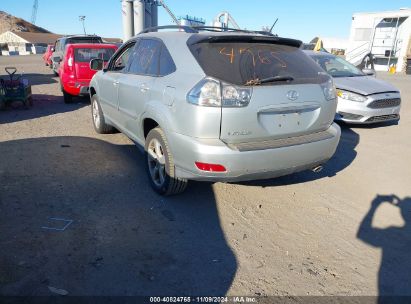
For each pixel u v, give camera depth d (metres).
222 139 3.21
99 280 2.65
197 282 2.68
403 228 3.57
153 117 3.76
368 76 8.31
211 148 3.15
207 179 3.34
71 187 4.18
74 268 2.76
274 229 3.47
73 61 8.88
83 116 8.03
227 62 3.27
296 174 4.91
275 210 3.86
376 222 3.68
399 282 2.77
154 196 4.05
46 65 23.69
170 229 3.38
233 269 2.84
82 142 5.96
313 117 3.65
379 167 5.30
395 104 7.41
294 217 3.72
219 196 4.11
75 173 4.60
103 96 5.68
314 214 3.80
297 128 3.55
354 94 7.17
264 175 3.44
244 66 3.31
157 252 3.02
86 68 8.98
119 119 5.13
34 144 5.77
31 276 2.65
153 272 2.77
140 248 3.06
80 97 10.34
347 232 3.47
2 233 3.18
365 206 4.04
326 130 3.88
